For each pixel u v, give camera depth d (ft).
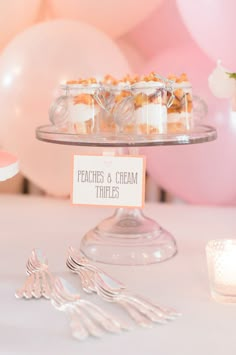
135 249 3.02
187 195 4.48
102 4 4.40
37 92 4.24
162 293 2.60
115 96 3.14
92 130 3.06
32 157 4.43
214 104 4.07
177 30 4.69
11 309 2.41
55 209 4.43
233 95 2.94
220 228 3.77
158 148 4.28
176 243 3.34
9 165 2.70
